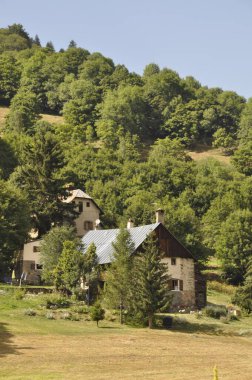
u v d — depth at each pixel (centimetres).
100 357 4316
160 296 5972
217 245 10769
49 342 4716
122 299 6078
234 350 5047
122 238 6725
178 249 7462
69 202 9588
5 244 7650
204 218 12769
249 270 8181
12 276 7788
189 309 7206
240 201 13588
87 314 6084
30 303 6131
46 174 9288
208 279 10288
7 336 4775
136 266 6153
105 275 6625
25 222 8056
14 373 3634
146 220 10875
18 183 9500
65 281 6794
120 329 5672
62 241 7394
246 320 6962
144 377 3741
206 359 4525
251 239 10381
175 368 4094
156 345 4984
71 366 3947
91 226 10225
